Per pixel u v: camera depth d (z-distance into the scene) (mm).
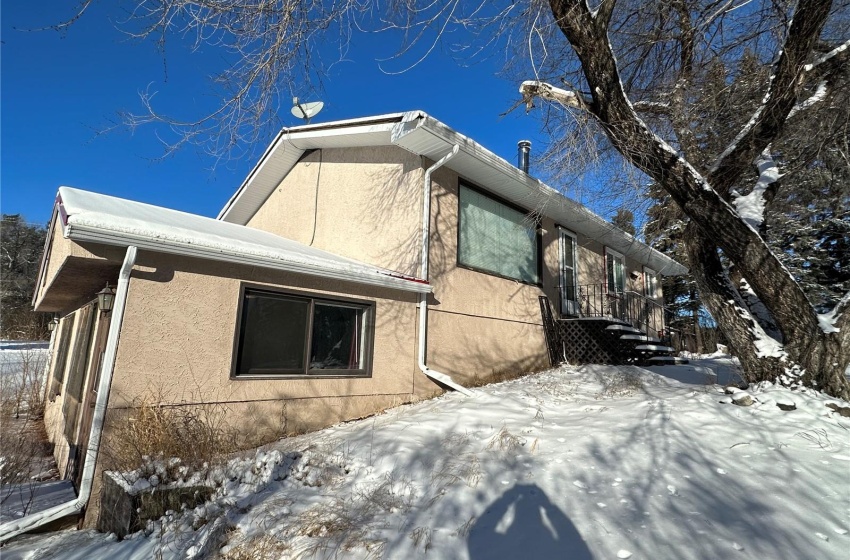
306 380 6207
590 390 7641
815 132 7441
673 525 3174
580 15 5496
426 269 8047
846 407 5098
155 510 3650
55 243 5738
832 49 6773
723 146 8656
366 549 3010
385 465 4410
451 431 5344
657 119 8086
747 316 6176
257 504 3756
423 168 8453
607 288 13828
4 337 20188
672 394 6508
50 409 8688
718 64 7582
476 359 8984
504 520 3340
